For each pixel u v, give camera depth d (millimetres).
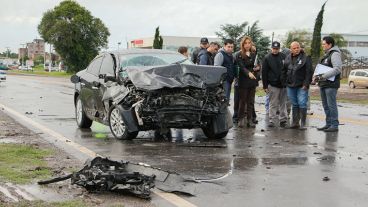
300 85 11852
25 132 10672
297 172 7012
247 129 11828
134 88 9469
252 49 12258
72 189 5859
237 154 8406
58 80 46688
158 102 9250
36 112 15398
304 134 11000
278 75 12242
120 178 5812
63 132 11031
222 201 5520
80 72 12180
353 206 5363
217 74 9812
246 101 12234
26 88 30297
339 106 20641
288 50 13562
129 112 9547
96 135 10586
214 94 9812
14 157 7648
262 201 5535
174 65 9664
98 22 87375
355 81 44219
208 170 7105
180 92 9430
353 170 7180
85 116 11609
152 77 9312
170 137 10352
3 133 10383
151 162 7676
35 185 6012
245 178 6617
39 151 8258
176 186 6086
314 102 22875
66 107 17250
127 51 10898
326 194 5836
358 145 9492
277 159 7973
